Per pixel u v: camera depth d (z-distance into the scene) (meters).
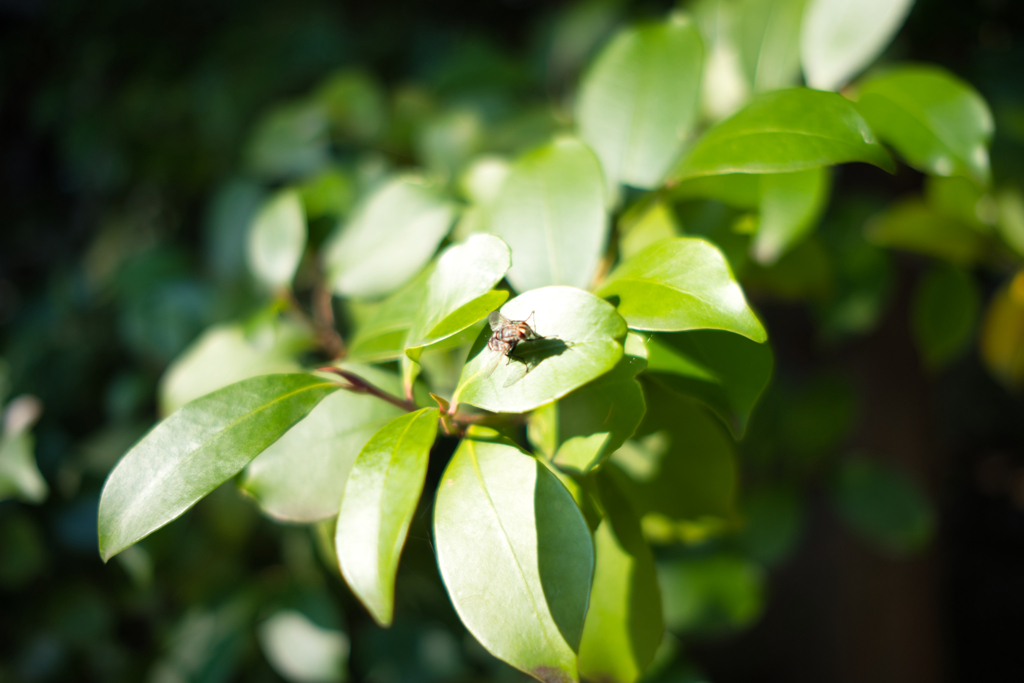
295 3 0.81
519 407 0.27
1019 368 0.47
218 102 0.77
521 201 0.32
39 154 0.96
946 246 0.43
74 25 0.90
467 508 0.27
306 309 0.50
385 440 0.28
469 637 0.49
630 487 0.33
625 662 0.31
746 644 0.84
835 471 0.51
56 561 0.52
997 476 1.20
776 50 0.39
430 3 0.83
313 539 0.42
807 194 0.34
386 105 0.62
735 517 0.33
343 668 0.45
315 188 0.42
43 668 0.51
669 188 0.32
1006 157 0.43
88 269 0.77
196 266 0.68
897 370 0.61
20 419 0.39
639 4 0.62
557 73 0.63
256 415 0.29
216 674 0.45
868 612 0.69
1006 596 1.03
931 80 0.33
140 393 0.57
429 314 0.29
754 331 0.27
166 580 0.50
